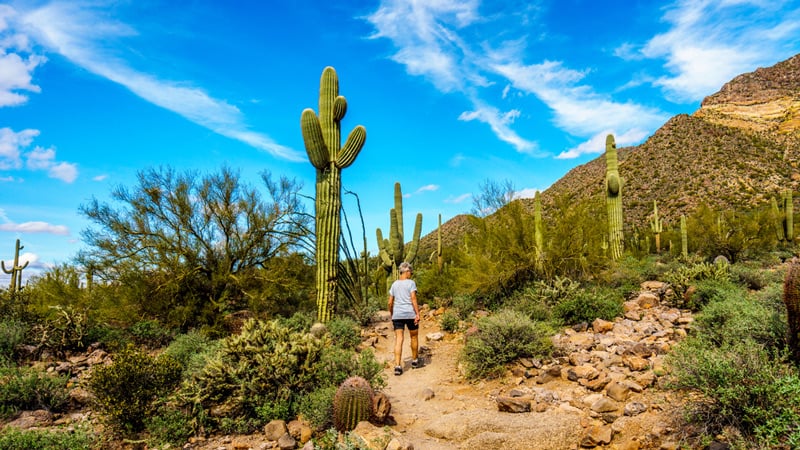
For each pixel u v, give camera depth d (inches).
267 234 428.1
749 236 655.8
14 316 369.1
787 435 137.2
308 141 396.8
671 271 456.1
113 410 196.9
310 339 233.1
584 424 181.0
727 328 220.7
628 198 2605.8
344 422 189.2
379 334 396.8
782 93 4522.6
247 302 414.3
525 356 263.6
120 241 382.0
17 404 223.8
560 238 410.0
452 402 232.1
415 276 639.8
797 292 178.1
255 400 208.7
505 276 416.2
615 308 335.6
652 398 188.7
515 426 181.6
